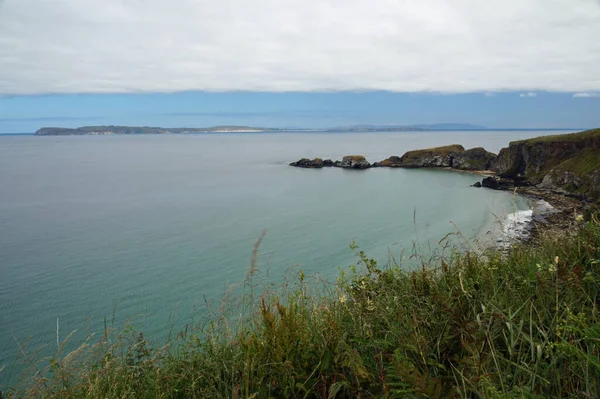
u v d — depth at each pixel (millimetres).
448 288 4359
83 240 34188
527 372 2855
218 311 5867
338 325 3820
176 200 55938
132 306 20859
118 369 4152
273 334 3627
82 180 81562
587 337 2730
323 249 30953
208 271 26219
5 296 22422
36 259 28906
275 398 3205
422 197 57531
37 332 18172
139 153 192750
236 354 3844
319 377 3277
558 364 2918
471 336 3160
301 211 47188
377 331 3949
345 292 5211
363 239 33750
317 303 4898
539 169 70188
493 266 4496
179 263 27938
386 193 61906
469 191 63281
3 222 41562
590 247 4105
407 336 3568
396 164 106000
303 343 3559
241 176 88688
